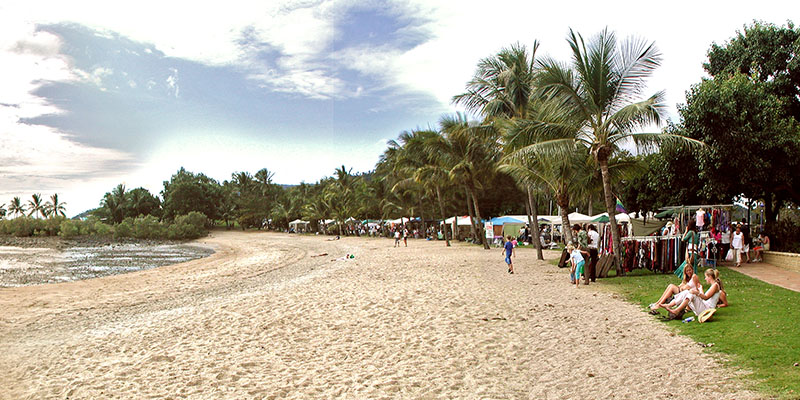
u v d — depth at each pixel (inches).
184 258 1347.2
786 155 656.4
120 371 253.9
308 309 417.7
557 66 594.2
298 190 3882.9
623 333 301.0
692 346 261.0
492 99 904.9
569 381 217.6
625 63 583.8
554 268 714.2
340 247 1640.0
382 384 221.9
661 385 204.4
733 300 376.8
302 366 255.8
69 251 1567.4
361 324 354.3
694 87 703.7
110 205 3836.1
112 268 1034.7
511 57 888.9
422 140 1378.0
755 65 735.7
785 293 406.6
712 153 659.4
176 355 282.7
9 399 215.6
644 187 1159.6
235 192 4084.6
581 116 602.5
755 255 676.7
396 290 519.8
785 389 186.4
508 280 579.2
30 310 480.4
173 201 3725.4
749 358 229.8
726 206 642.8
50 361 282.8
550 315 365.4
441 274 666.8
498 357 261.3
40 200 3720.5
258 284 672.4
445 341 298.0
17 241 1980.8
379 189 2456.9
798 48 703.1
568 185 767.1
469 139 1205.7
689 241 584.4
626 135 593.3
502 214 1871.3
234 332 339.3
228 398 208.4
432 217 2288.4
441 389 213.9
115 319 426.6
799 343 246.5
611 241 686.5
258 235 3221.0
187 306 486.9
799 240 725.3
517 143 651.5
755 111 653.9
